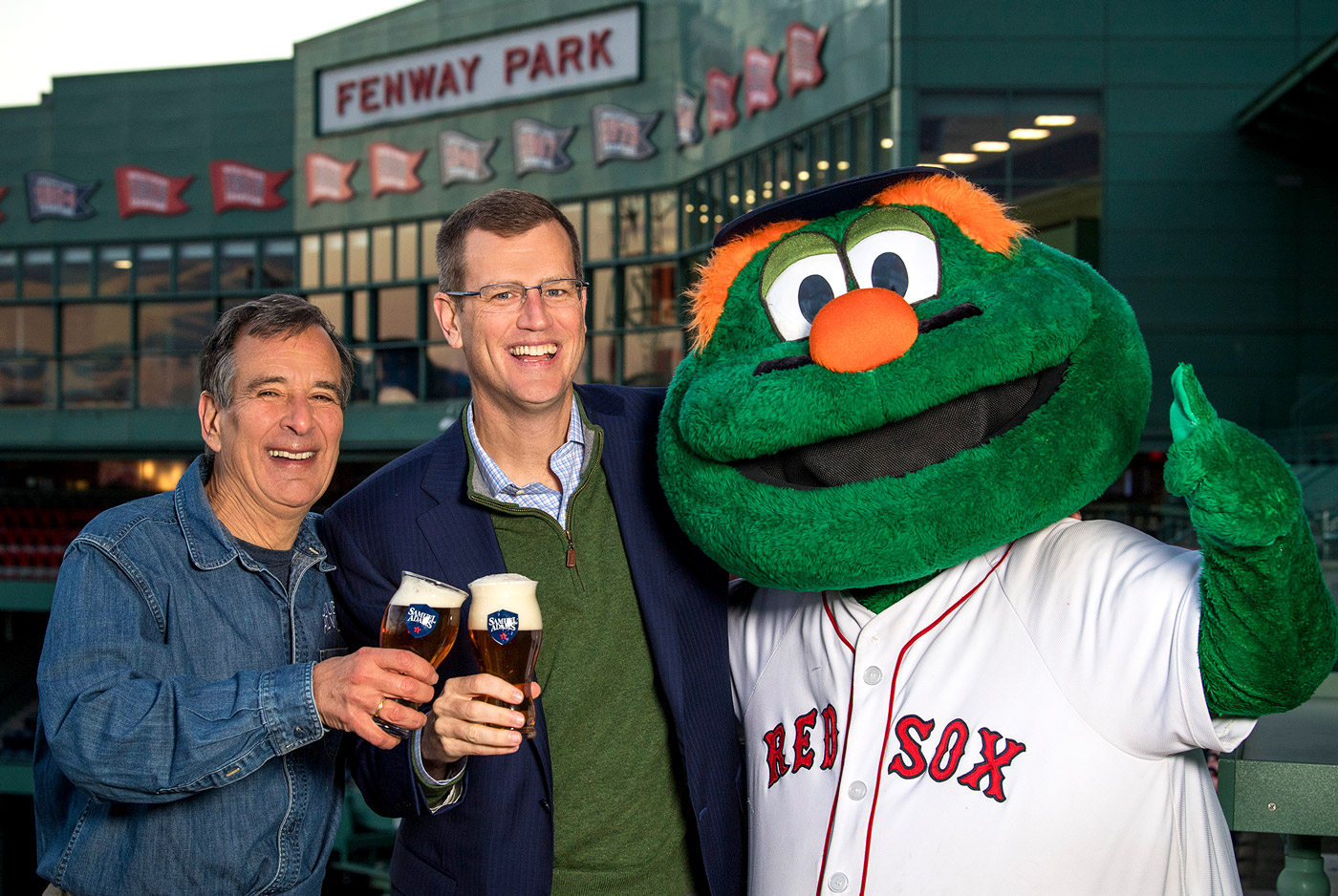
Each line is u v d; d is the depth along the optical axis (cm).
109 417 2369
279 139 2336
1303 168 1611
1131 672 164
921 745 182
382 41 2216
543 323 221
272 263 2361
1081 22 1566
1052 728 173
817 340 175
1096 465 171
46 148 2447
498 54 2095
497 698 180
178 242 2398
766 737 210
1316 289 1628
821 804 192
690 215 1908
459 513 233
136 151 2406
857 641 192
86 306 2441
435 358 2188
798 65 1631
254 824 210
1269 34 1593
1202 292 1617
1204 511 138
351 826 1104
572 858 226
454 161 2150
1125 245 1605
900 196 195
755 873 206
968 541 169
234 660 213
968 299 183
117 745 184
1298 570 140
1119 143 1592
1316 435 1389
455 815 224
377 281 2245
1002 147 1548
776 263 197
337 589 236
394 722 179
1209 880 176
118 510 213
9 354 2456
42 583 1884
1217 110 1605
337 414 221
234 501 216
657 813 230
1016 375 173
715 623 234
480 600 185
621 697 230
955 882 175
